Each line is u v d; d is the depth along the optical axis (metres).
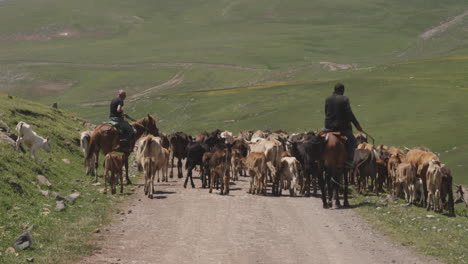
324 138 15.41
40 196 14.15
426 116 59.69
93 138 18.44
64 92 127.12
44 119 27.53
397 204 16.89
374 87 81.81
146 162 16.58
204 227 12.66
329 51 162.62
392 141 48.47
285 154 19.62
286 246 11.11
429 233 12.49
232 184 20.56
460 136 47.94
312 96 81.75
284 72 132.38
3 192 13.12
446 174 16.81
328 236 12.02
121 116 19.23
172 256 10.19
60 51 181.25
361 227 12.97
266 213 14.54
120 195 16.59
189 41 190.00
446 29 187.00
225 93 93.19
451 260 10.15
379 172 20.48
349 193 19.33
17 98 33.09
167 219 13.44
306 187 18.06
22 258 9.41
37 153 19.38
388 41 175.62
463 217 16.33
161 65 151.38
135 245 10.88
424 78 88.62
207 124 68.88
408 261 10.12
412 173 17.61
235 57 156.50
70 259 9.62
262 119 68.06
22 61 161.88
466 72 94.69
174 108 83.25
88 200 15.12
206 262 9.86
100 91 125.69
